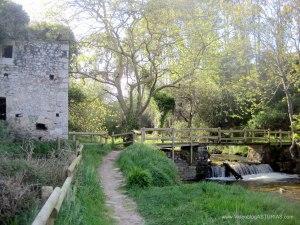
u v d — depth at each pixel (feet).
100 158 60.64
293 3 80.33
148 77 90.84
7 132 55.83
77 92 92.22
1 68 60.34
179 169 72.08
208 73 89.30
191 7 84.33
